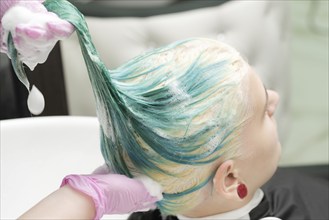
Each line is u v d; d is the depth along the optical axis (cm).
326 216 75
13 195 65
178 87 49
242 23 111
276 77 120
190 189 51
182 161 49
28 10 40
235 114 51
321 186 82
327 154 152
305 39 182
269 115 59
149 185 49
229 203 56
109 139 50
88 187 43
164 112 48
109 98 45
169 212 55
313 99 170
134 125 47
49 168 68
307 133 160
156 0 150
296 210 74
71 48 102
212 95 50
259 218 67
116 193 45
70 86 103
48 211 41
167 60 51
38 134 68
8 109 85
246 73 53
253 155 55
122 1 146
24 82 44
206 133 49
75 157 69
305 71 177
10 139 67
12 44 40
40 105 46
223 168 52
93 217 43
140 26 106
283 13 122
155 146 48
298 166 104
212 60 51
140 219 68
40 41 39
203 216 56
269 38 116
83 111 106
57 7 42
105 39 104
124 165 50
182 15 108
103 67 44
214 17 109
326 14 181
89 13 107
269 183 80
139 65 51
